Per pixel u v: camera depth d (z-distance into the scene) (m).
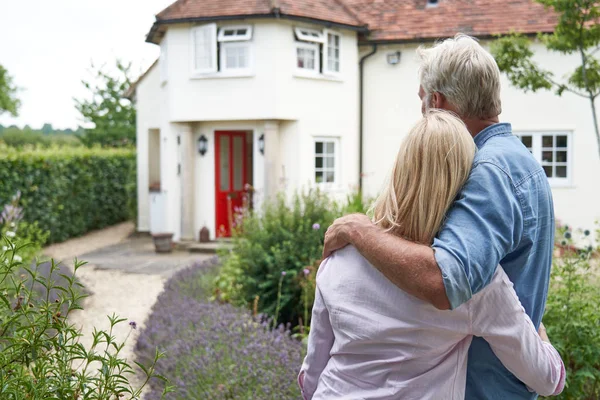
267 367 3.99
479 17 13.97
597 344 3.64
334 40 14.10
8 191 12.54
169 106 14.12
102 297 9.11
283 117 13.36
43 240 9.38
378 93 14.41
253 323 5.16
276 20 13.20
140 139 16.20
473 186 1.64
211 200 14.18
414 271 1.54
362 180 14.59
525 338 1.62
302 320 6.64
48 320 1.98
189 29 13.72
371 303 1.67
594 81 9.48
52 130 37.34
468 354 1.69
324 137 14.02
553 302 3.86
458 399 1.63
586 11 8.98
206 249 13.52
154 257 12.88
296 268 6.79
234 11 13.16
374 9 14.83
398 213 1.67
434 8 14.44
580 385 3.64
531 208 1.68
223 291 7.09
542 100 13.48
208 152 14.16
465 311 1.60
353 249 1.76
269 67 13.27
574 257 4.26
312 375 1.86
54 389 1.90
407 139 1.71
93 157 16.34
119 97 22.78
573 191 13.45
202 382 4.04
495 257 1.56
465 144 1.67
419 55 1.96
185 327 5.32
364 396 1.66
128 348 6.22
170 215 14.54
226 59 13.62
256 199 13.41
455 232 1.57
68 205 15.07
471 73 1.78
